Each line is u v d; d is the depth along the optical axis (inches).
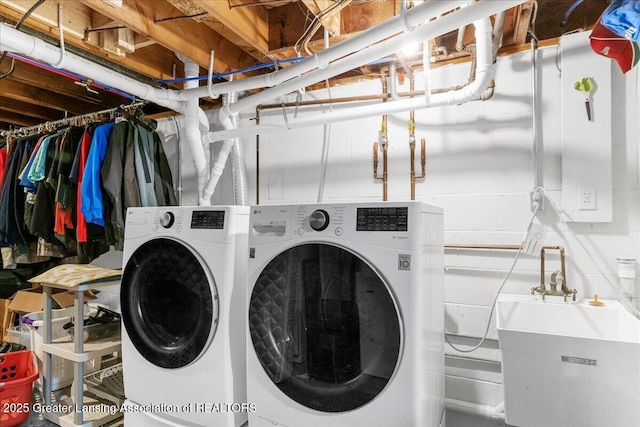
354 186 92.4
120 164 95.3
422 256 48.9
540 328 67.1
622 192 69.0
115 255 125.5
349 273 51.8
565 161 71.5
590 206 69.5
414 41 55.0
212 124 111.7
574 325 65.1
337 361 52.4
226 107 89.1
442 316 65.0
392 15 70.2
